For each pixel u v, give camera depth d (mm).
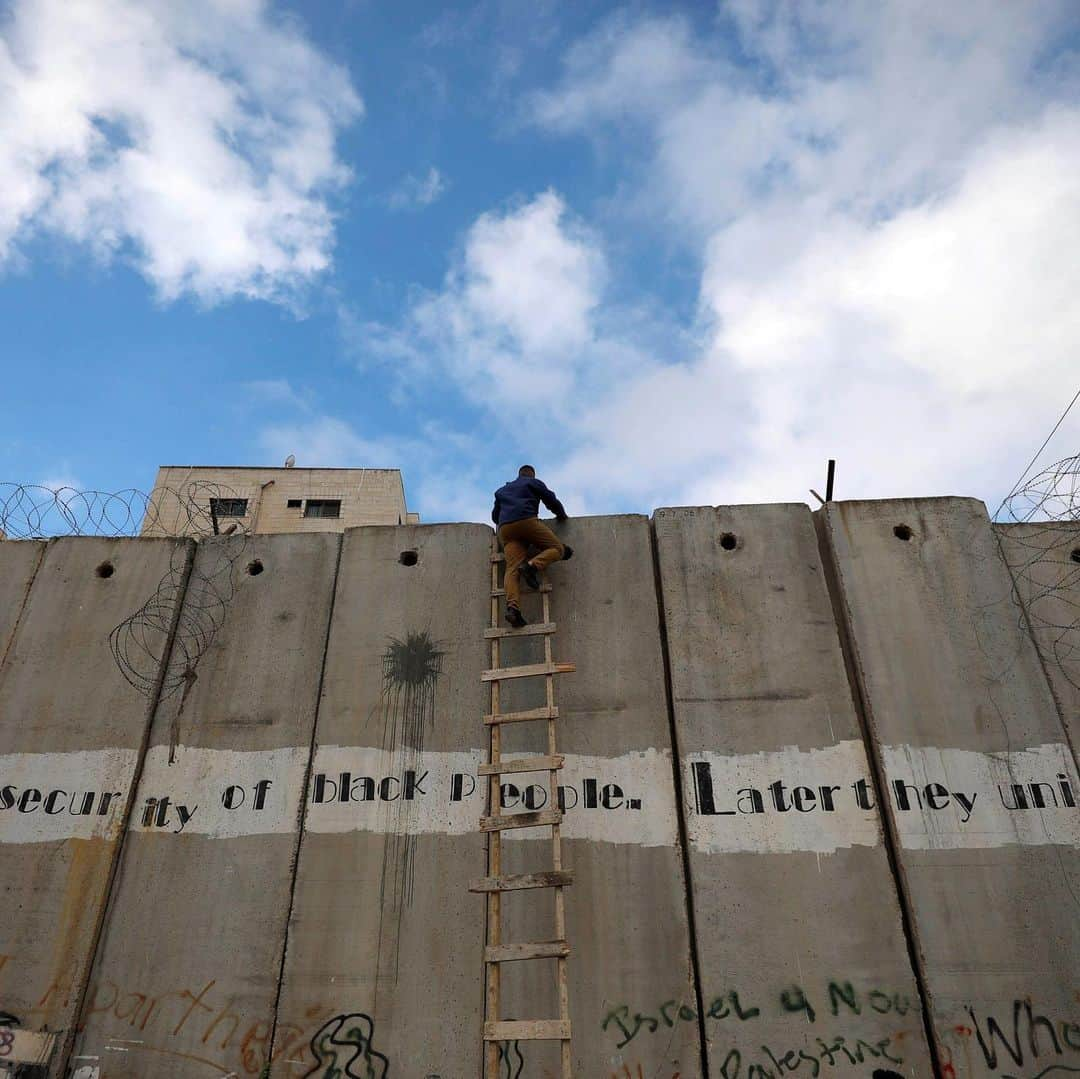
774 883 6770
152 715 7973
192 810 7488
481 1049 6414
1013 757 7117
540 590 8031
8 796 7594
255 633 8312
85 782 7645
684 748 7332
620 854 6980
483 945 6754
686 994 6469
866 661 7566
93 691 8094
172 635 8375
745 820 7016
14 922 7070
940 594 7867
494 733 7109
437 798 7336
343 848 7191
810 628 7809
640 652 7844
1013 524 8258
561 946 6082
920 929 6520
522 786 7305
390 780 7445
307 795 7457
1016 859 6727
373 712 7762
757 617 7895
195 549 8852
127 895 7180
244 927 6973
